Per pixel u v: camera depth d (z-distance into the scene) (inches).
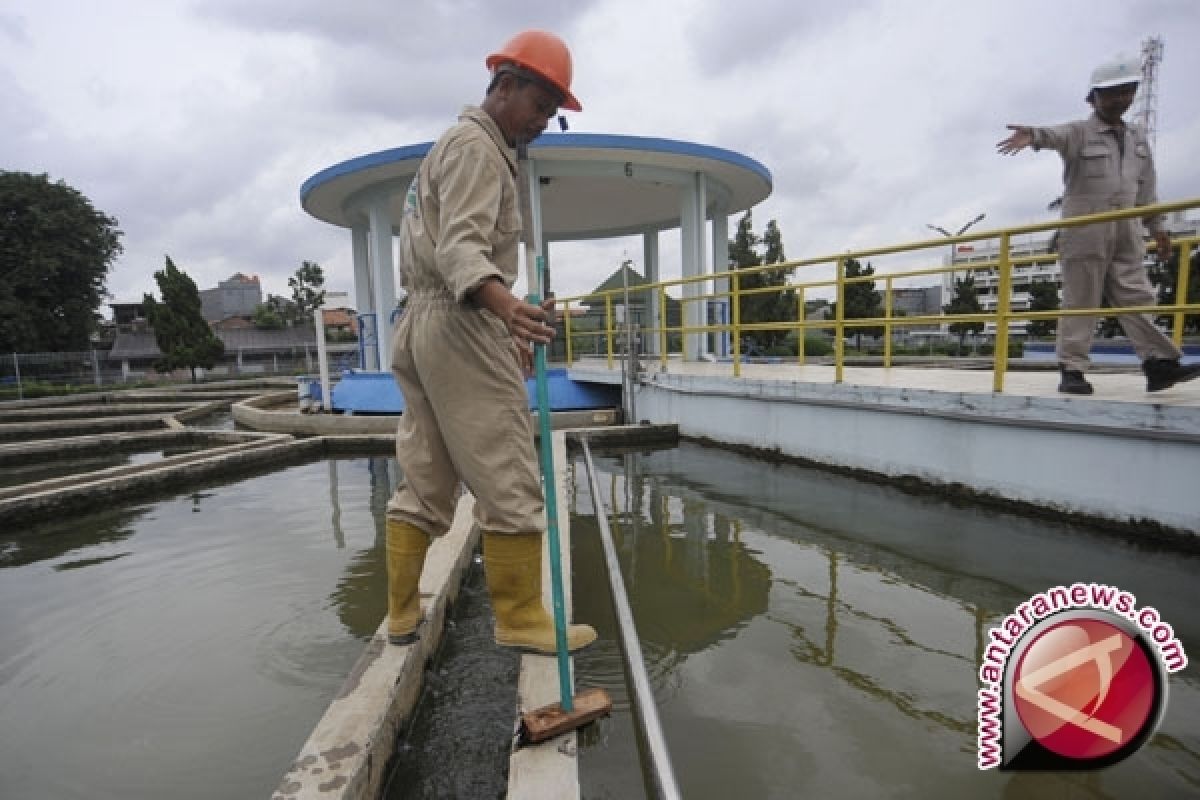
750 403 240.5
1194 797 61.1
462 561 119.4
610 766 66.7
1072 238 141.3
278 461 271.9
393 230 431.5
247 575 134.3
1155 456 128.9
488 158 63.1
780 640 95.5
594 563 131.6
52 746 77.7
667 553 136.0
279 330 1643.7
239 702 86.4
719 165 370.3
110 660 99.1
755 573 122.9
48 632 110.2
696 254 381.1
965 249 1742.1
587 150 336.8
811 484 193.0
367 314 434.3
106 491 206.4
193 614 115.3
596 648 94.2
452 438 69.6
